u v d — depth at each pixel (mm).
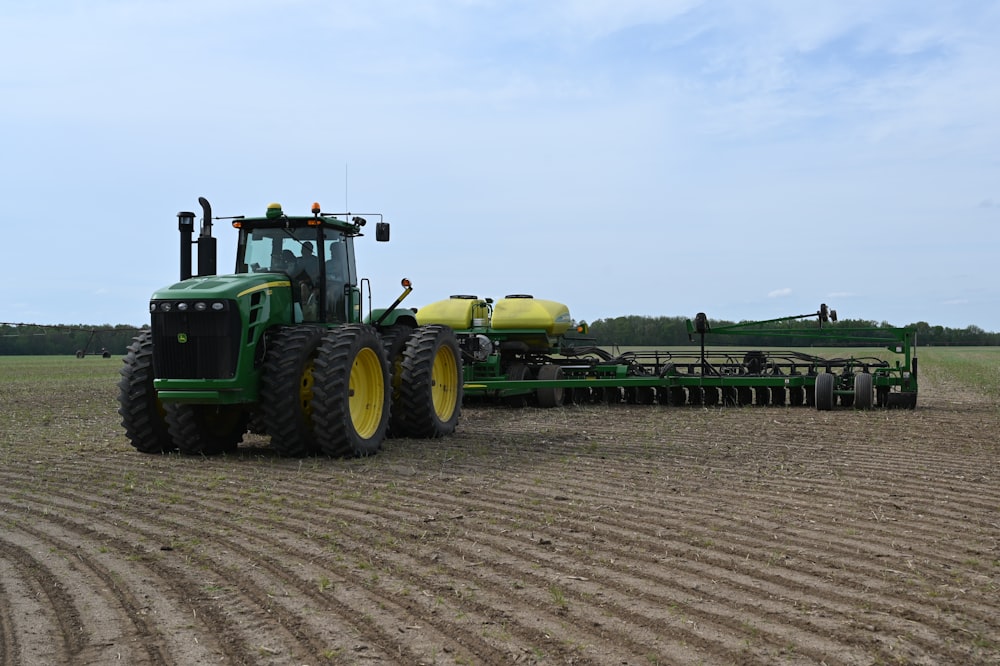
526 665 3973
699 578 5215
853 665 3957
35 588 5121
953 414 14773
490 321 17484
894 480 8430
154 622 4531
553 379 16391
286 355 9852
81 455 10289
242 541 6148
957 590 4996
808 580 5168
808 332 16344
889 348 15945
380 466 9391
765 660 4008
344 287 11367
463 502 7422
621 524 6566
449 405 12297
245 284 9797
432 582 5164
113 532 6445
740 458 9859
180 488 8172
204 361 9578
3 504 7465
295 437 9875
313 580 5223
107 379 29750
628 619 4535
